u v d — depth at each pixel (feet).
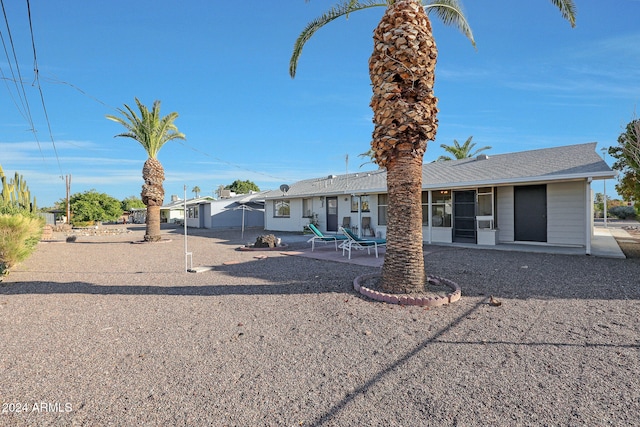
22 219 26.40
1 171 38.47
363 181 64.34
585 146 44.09
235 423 7.83
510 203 43.06
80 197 119.34
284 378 9.89
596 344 11.85
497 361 10.74
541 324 13.92
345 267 28.53
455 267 27.27
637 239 48.65
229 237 65.72
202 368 10.57
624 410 8.05
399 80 18.11
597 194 130.62
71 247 50.52
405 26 17.63
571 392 8.87
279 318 15.30
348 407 8.40
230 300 18.45
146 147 59.93
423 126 17.95
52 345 12.48
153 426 7.75
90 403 8.69
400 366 10.53
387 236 19.10
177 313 16.25
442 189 45.57
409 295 17.62
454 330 13.48
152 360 11.17
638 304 16.39
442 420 7.82
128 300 18.69
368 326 14.10
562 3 21.77
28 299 19.03
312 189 71.31
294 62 25.89
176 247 49.34
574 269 25.71
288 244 48.47
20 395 9.09
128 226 126.93
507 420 7.76
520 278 22.72
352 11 22.86
